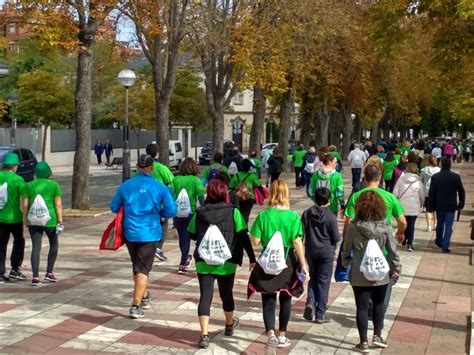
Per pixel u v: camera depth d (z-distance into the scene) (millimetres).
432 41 19922
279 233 7613
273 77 30500
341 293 10906
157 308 9688
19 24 20438
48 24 19672
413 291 11070
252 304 9984
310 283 9211
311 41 34094
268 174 31453
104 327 8695
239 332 8555
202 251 7801
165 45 27219
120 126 65938
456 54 18469
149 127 52219
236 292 10773
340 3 37531
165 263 13133
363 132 79312
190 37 27297
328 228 9000
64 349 7797
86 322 8922
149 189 8883
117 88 54969
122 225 8922
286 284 7676
